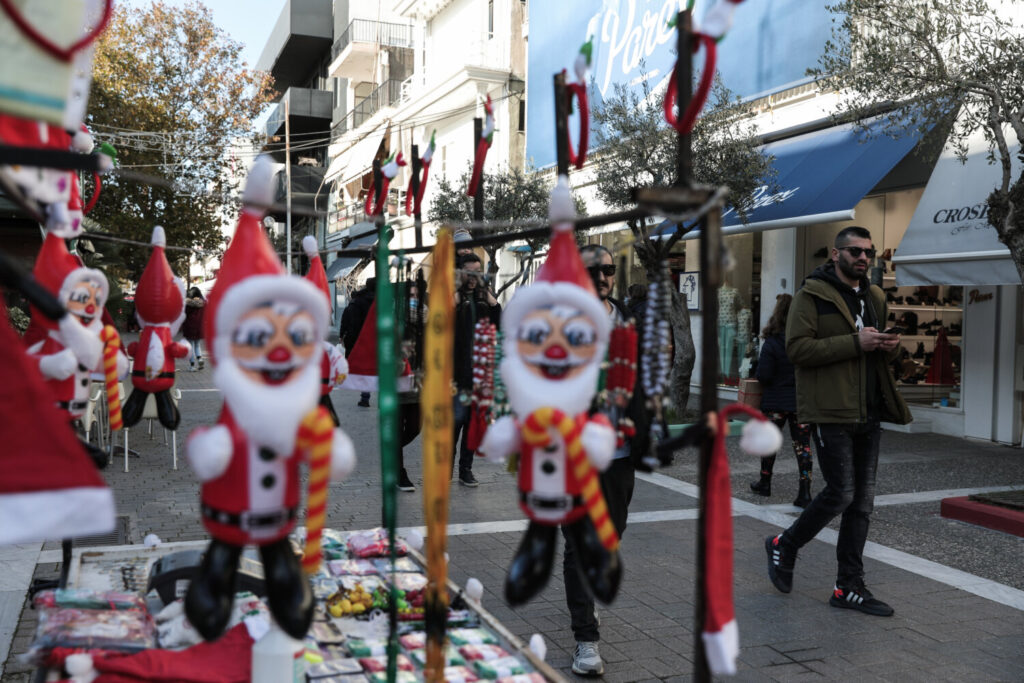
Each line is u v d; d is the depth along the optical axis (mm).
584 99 2236
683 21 2014
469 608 3383
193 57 21844
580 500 2084
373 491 7609
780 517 6801
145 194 18375
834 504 4629
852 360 4559
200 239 19047
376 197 3590
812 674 3926
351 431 11203
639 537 6180
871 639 4344
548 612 4688
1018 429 10070
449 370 2125
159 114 20422
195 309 11367
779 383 7137
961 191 9188
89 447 2621
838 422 4555
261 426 1861
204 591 1944
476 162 3133
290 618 2006
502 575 5258
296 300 1894
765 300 13141
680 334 10500
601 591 2064
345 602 3287
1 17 1597
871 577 5332
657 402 2250
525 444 2102
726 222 11070
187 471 8062
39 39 1645
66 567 3463
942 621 4602
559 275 2084
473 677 2719
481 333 2562
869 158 9961
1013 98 6969
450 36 23297
